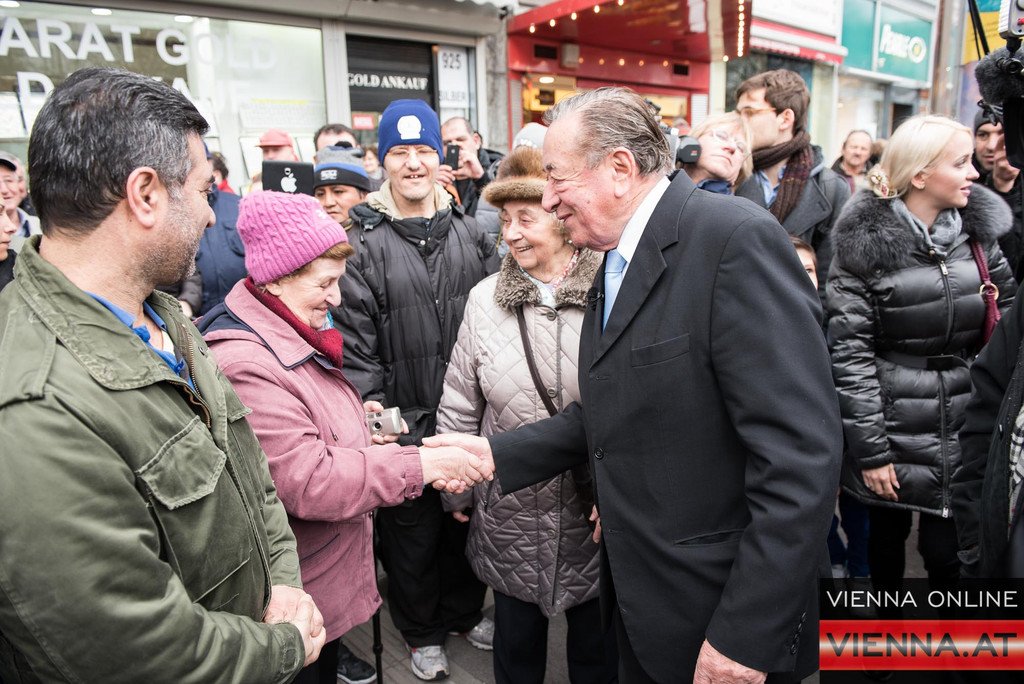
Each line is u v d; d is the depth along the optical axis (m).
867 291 2.04
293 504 1.37
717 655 1.13
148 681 0.80
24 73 3.85
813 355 1.11
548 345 1.74
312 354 1.48
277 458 1.35
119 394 0.83
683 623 1.25
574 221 1.30
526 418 1.78
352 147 3.87
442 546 2.42
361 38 5.14
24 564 0.73
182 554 0.88
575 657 1.91
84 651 0.76
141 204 0.87
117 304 0.91
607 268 1.38
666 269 1.20
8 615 0.76
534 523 1.79
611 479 1.32
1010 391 1.29
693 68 8.23
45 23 3.86
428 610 2.29
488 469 1.62
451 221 2.49
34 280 0.83
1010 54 1.34
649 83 7.73
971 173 1.86
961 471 1.56
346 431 1.54
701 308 1.16
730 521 1.24
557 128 1.24
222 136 4.61
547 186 1.30
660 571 1.27
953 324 1.95
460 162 3.53
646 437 1.25
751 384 1.10
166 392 0.91
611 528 1.33
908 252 1.93
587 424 1.37
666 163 1.27
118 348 0.85
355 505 1.42
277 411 1.37
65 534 0.74
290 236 1.41
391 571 2.29
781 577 1.08
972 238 2.01
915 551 2.97
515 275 1.77
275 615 1.08
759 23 9.09
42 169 0.84
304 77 4.89
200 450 0.92
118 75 0.87
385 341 2.31
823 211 2.96
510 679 1.94
